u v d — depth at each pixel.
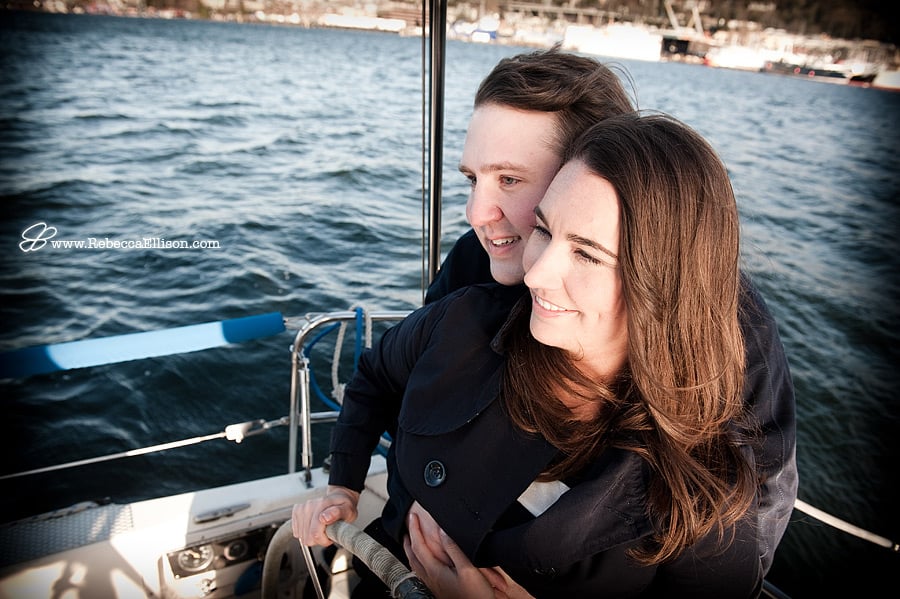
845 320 9.03
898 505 5.96
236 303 7.45
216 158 13.72
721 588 0.86
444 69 1.45
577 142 0.83
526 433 0.95
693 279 0.78
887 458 6.63
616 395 0.91
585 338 0.85
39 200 10.76
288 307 7.42
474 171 1.02
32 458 4.86
